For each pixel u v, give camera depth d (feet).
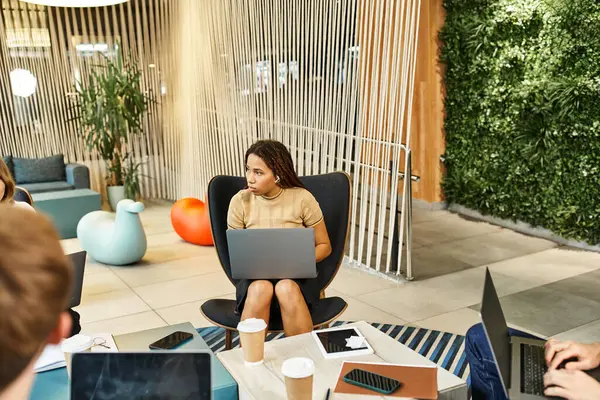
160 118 26.07
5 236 1.46
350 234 16.63
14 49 23.98
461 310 13.21
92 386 5.30
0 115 24.12
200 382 5.20
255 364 7.36
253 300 9.12
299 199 10.03
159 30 25.07
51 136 25.02
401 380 6.81
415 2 13.88
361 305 13.65
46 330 1.48
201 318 13.14
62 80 24.90
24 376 1.49
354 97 15.78
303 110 17.39
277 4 17.65
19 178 23.63
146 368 5.28
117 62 24.63
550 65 17.94
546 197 18.54
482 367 7.45
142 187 26.71
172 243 19.15
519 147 19.13
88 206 20.71
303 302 9.17
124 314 13.35
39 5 24.13
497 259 16.84
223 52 20.63
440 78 21.72
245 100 19.74
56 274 1.50
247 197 10.16
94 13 25.11
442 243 18.53
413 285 14.90
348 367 7.13
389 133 15.05
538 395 6.20
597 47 16.56
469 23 20.13
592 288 14.29
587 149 17.19
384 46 14.92
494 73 19.65
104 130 23.62
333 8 15.92
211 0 20.85
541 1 17.85
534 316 12.71
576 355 6.79
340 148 16.33
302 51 17.04
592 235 17.38
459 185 21.81
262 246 9.15
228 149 21.07
